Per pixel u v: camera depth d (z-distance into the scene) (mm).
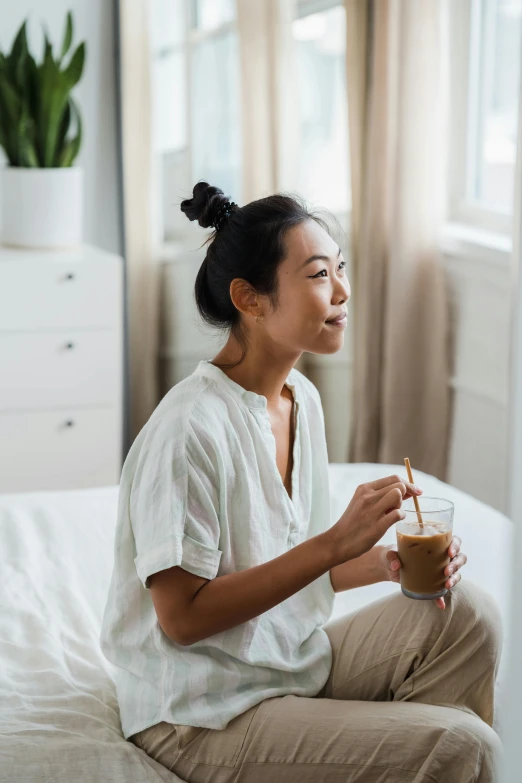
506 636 1346
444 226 2727
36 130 3057
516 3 2549
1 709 1262
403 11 2549
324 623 1344
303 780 1141
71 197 3076
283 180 3020
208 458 1154
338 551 1114
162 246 3402
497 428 2508
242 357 1270
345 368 3047
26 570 1618
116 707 1305
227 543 1184
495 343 2477
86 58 3396
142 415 3527
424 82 2578
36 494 1935
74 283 2922
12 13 3301
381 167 2713
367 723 1133
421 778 1091
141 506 1161
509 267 2361
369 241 2754
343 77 2918
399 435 2736
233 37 3061
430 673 1229
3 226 3100
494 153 2686
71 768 1157
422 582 1220
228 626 1136
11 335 2889
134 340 3490
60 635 1457
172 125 3309
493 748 1107
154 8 3281
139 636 1229
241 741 1161
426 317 2693
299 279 1204
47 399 2957
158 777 1159
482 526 1709
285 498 1240
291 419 1334
